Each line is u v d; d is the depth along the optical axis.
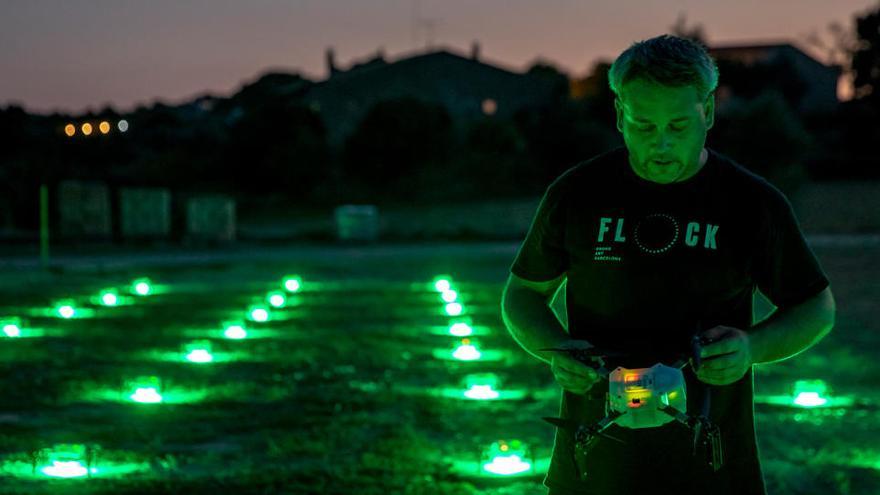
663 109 3.16
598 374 3.28
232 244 33.47
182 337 15.87
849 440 9.12
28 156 38.16
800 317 3.41
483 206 45.69
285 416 10.12
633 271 3.39
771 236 3.40
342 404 10.75
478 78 66.19
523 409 10.53
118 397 11.15
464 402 10.89
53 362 13.42
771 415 10.20
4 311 18.89
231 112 55.44
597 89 56.34
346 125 63.47
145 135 50.34
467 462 8.38
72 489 7.59
